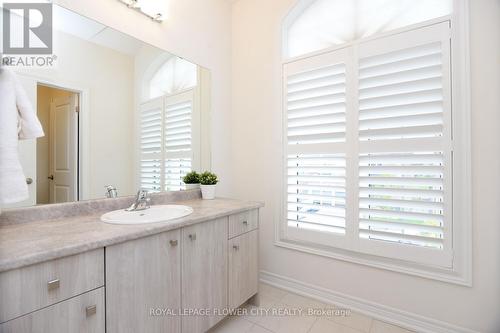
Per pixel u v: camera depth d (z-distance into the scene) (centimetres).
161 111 196
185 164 214
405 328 171
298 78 214
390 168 171
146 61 185
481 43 146
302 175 212
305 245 216
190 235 142
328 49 198
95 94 158
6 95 92
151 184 189
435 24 157
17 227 118
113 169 167
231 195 260
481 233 147
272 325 175
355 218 186
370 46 179
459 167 151
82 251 95
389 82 172
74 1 147
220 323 177
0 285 79
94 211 154
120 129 171
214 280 157
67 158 146
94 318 101
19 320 83
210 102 238
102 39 161
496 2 142
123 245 111
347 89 188
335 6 211
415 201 163
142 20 182
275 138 229
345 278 196
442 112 154
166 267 129
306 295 213
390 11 187
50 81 139
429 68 158
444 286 159
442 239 155
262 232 240
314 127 205
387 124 173
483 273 147
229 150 258
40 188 135
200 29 226
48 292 89
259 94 241
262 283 238
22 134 103
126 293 112
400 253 169
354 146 185
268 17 235
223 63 250
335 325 175
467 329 152
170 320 131
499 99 142
